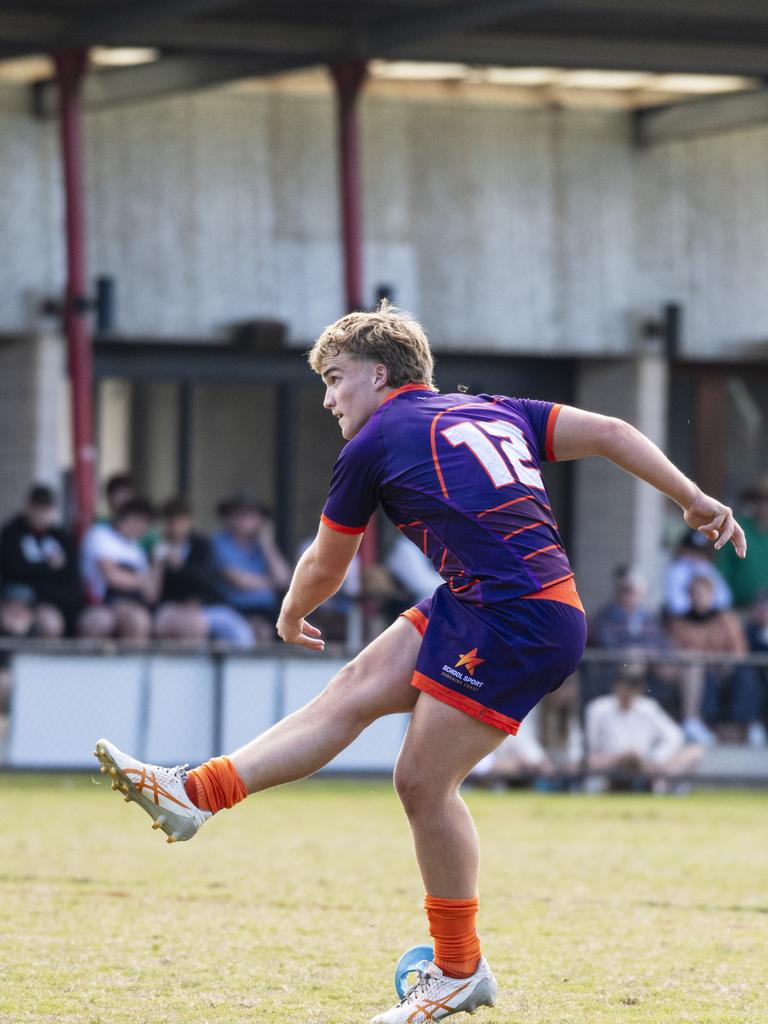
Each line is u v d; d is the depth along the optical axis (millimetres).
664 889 24359
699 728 43281
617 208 60688
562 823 33969
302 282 58031
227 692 41188
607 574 60500
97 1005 15328
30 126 55250
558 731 42469
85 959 17750
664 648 45094
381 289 57625
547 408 15031
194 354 58281
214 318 57281
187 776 14234
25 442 55594
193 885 23781
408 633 14672
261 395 58969
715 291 61531
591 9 45594
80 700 40562
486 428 14531
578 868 26766
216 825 32188
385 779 41781
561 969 17672
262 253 57688
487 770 42062
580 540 61156
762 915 21828
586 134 60406
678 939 19750
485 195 59562
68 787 38531
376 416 14742
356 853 28031
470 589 14125
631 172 60812
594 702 42750
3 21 48906
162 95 54406
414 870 25797
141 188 56531
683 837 31688
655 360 60906
